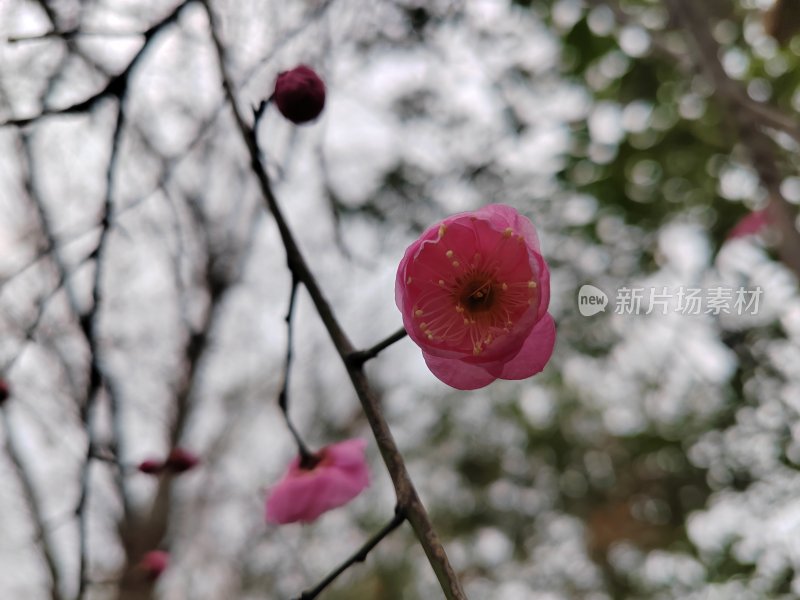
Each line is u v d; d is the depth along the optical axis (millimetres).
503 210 284
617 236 540
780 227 399
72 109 312
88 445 336
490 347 277
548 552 709
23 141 421
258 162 311
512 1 511
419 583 758
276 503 331
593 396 638
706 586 536
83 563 335
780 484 503
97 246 333
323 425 840
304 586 818
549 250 562
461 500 741
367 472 337
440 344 280
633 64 507
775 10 384
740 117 406
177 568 811
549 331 284
